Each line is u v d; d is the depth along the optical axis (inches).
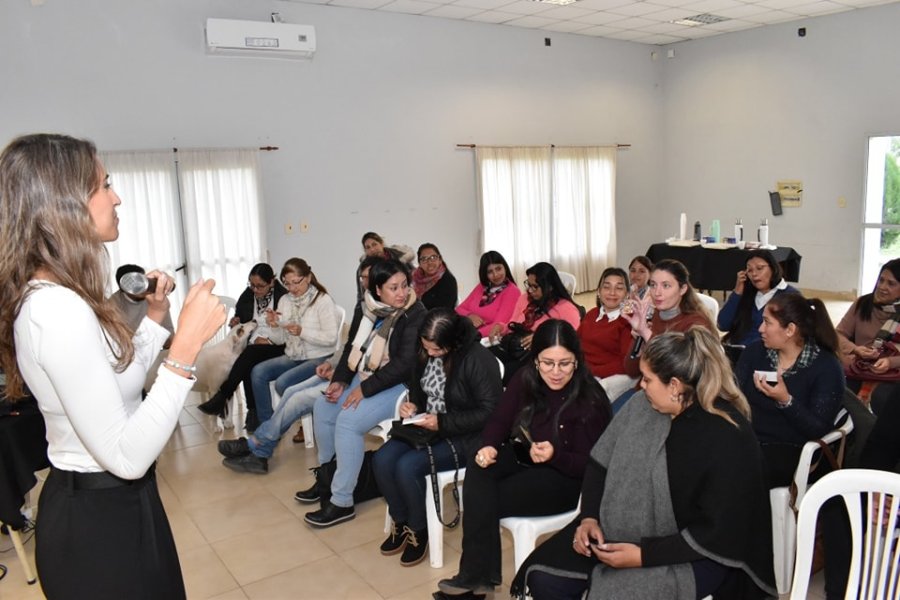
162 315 51.5
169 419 39.9
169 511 127.0
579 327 142.0
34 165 37.6
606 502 73.5
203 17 236.1
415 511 104.2
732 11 294.7
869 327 130.7
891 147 295.6
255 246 252.4
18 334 38.6
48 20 210.8
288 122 257.9
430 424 103.7
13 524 101.1
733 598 68.3
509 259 324.2
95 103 220.8
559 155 335.6
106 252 41.3
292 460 150.9
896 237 300.7
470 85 303.9
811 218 326.3
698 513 67.0
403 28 281.3
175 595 48.3
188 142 238.7
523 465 91.7
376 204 283.4
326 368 145.5
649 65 371.6
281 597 98.1
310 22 257.9
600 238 357.1
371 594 98.1
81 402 37.8
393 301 122.0
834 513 83.5
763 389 89.3
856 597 60.9
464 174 307.9
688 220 378.6
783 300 93.5
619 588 67.4
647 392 70.6
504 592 96.3
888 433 75.8
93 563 43.3
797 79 321.1
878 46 292.7
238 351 165.0
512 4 269.1
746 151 346.6
